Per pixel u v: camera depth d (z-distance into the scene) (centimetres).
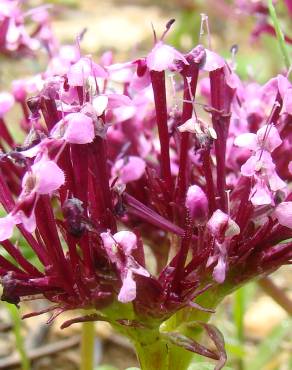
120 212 12
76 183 11
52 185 11
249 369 21
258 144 12
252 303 25
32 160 11
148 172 13
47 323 12
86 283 12
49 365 22
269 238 12
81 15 48
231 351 19
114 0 52
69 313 23
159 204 13
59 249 12
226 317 23
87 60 12
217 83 12
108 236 11
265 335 24
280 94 12
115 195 12
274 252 12
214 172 13
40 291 12
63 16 47
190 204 12
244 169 11
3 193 12
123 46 43
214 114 12
